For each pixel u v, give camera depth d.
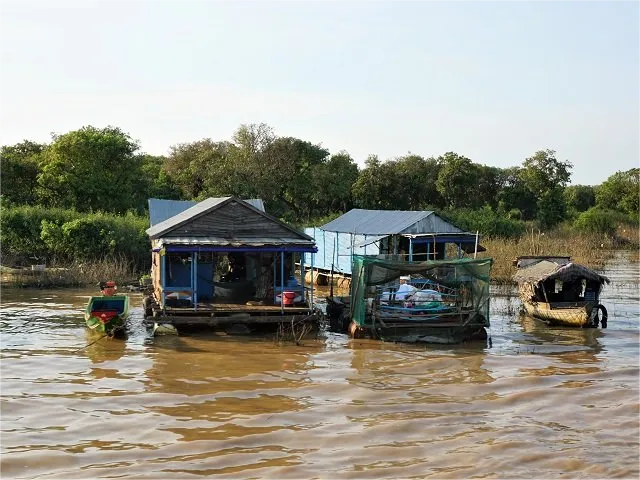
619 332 24.23
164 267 22.88
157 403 15.26
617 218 68.94
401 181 69.31
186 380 17.20
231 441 12.93
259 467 11.70
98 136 49.31
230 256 26.50
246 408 15.00
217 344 21.52
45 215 40.06
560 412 14.92
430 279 24.33
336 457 12.20
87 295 32.19
